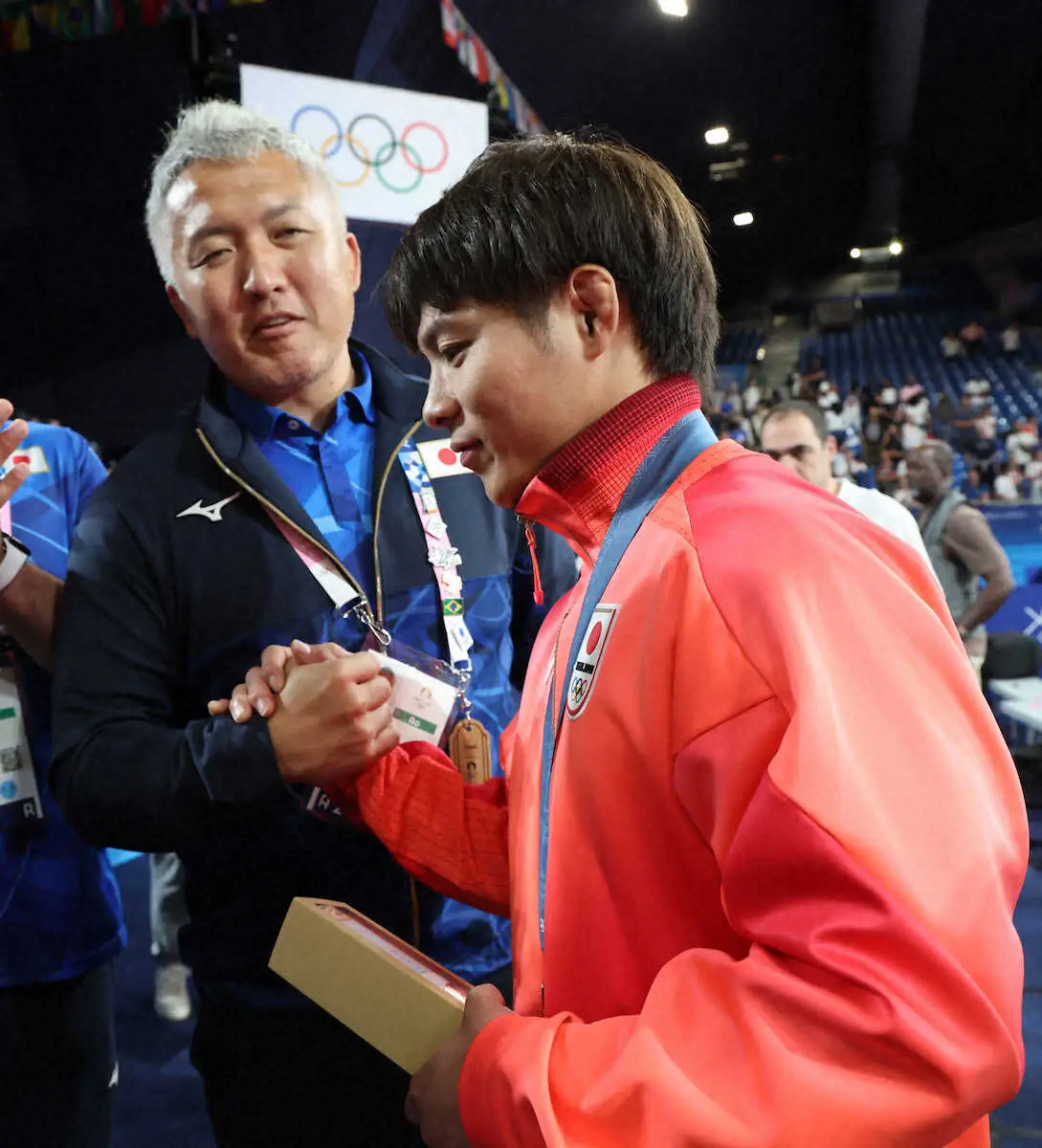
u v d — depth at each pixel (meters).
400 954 0.70
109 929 1.38
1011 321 16.94
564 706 0.62
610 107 9.51
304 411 1.15
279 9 5.59
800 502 0.56
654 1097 0.44
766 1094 0.43
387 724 0.92
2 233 6.17
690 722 0.52
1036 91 11.84
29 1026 1.31
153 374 6.64
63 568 1.38
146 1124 2.18
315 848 1.07
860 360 17.11
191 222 1.06
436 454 1.18
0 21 4.17
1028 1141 1.99
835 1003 0.43
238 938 1.09
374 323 5.79
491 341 0.62
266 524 1.09
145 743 0.97
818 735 0.46
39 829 1.30
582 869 0.58
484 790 0.91
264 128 1.09
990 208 16.25
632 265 0.63
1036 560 6.85
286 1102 1.07
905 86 10.57
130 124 5.97
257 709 0.92
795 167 14.12
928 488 3.85
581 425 0.64
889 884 0.44
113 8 4.07
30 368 6.44
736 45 9.19
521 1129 0.50
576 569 1.30
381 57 6.24
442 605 1.13
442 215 0.64
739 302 18.41
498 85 6.39
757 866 0.47
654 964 0.57
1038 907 3.22
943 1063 0.41
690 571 0.55
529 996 0.67
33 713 1.31
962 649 0.55
